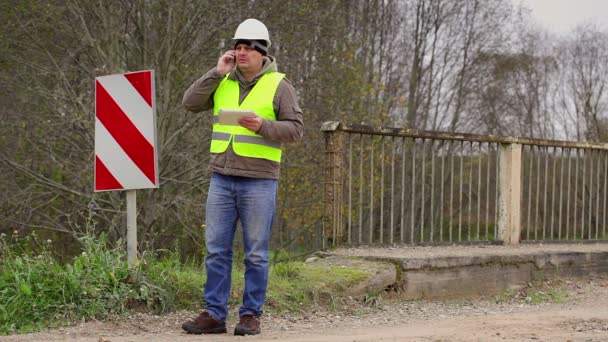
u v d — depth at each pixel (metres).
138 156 5.92
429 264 7.39
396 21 30.39
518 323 5.76
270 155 5.27
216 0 16.02
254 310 5.32
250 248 5.30
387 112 21.95
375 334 5.33
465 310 7.04
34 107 16.92
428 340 4.94
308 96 17.75
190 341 4.94
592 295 8.12
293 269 6.76
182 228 17.14
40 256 6.02
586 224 14.45
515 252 8.46
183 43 16.27
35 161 17.33
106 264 5.88
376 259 7.38
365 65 22.61
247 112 5.03
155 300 5.82
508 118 36.41
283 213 18.23
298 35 17.11
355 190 17.05
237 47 5.29
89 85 16.33
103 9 16.00
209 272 5.36
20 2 16.19
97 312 5.57
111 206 16.53
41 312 5.47
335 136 7.94
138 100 5.94
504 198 9.41
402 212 8.84
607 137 34.53
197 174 16.88
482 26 32.91
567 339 5.01
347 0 21.03
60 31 16.56
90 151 16.28
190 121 16.25
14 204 16.95
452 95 33.25
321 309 6.41
